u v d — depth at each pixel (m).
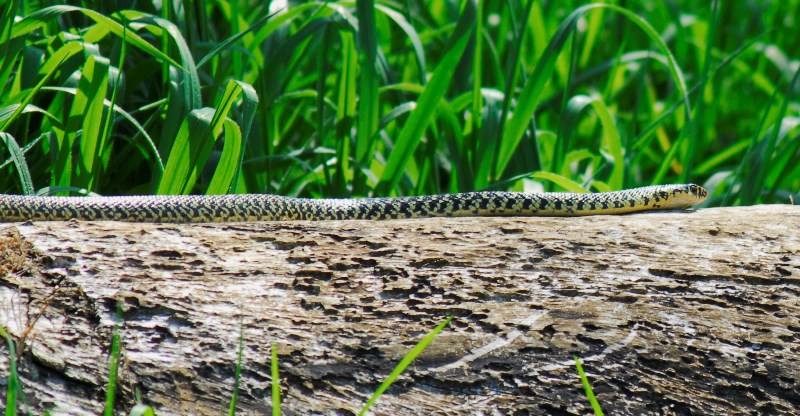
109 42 10.74
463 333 6.36
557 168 11.33
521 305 6.58
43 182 9.73
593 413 6.02
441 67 10.35
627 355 6.28
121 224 7.15
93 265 6.57
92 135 8.78
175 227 7.18
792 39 19.77
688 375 6.23
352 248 7.09
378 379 6.09
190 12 10.69
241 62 11.48
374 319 6.44
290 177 11.74
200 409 5.85
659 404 6.10
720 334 6.43
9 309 6.16
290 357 6.12
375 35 10.62
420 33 13.75
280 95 12.16
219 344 6.13
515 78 11.02
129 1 11.12
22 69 9.65
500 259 7.00
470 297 6.63
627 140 13.39
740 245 7.27
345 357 6.18
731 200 12.25
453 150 11.22
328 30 11.45
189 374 5.96
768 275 6.88
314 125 12.89
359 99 11.16
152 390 5.86
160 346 6.08
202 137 8.69
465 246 7.16
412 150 10.60
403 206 9.24
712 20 11.77
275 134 12.38
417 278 6.78
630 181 12.93
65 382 5.84
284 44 10.91
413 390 6.06
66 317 6.18
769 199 12.36
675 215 7.93
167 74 10.51
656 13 18.48
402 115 12.48
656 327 6.45
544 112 14.77
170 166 8.78
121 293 6.34
